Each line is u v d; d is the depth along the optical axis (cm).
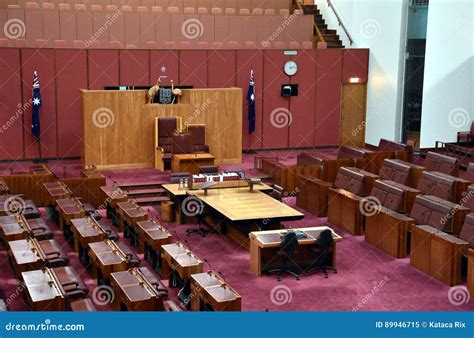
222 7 2733
